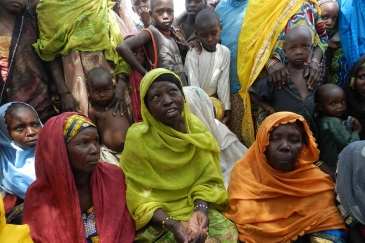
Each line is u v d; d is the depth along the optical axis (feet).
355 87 11.02
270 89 10.89
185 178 8.85
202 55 12.14
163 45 11.46
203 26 11.78
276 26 11.35
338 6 12.33
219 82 12.21
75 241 7.82
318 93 10.89
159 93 8.36
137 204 8.38
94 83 10.14
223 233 8.29
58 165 7.79
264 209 8.66
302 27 10.55
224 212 9.02
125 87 11.03
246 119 11.74
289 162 8.52
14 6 10.16
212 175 9.00
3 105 9.39
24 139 9.15
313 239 8.36
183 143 8.66
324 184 8.87
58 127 7.86
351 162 8.05
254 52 11.53
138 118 11.02
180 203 8.81
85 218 8.17
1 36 10.26
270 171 8.78
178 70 11.64
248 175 9.02
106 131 10.47
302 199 8.70
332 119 10.59
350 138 10.26
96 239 8.01
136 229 8.48
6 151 9.39
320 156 10.73
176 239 7.89
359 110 10.96
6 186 9.01
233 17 12.89
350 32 12.22
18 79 10.29
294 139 8.54
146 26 13.19
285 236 8.41
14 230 7.39
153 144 8.70
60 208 7.94
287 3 11.48
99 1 11.12
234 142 10.94
